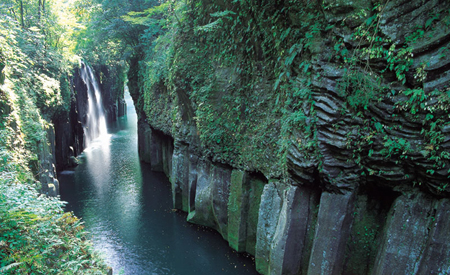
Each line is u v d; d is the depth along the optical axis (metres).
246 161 9.83
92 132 30.06
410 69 4.99
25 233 5.93
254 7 8.18
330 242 6.53
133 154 25.02
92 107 30.48
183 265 10.05
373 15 5.22
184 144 13.88
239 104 10.00
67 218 7.57
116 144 28.86
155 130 19.80
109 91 37.75
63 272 5.77
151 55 19.22
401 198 5.73
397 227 5.68
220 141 10.73
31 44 16.25
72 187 17.53
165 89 16.75
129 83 23.89
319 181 6.88
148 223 13.12
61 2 20.72
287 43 7.27
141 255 10.70
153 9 17.78
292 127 6.95
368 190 6.40
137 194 16.47
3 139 8.91
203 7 11.08
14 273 5.23
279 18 7.37
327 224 6.59
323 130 6.05
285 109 7.40
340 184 6.27
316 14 6.19
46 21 18.38
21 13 16.39
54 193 11.94
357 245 6.59
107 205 15.06
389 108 5.31
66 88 19.92
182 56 12.12
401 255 5.56
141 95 22.09
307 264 7.70
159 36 18.38
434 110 4.79
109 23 20.53
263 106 9.02
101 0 20.62
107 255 10.70
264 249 8.98
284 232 7.67
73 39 21.88
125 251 10.96
